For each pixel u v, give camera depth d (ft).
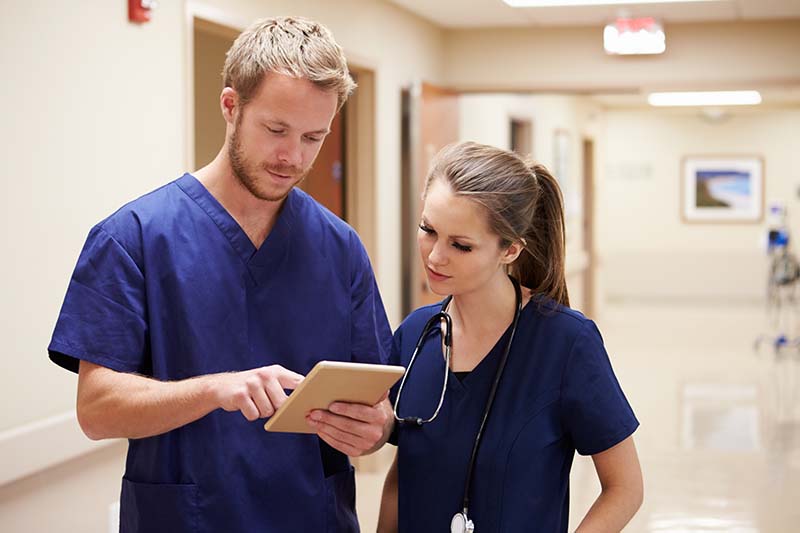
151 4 9.90
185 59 10.77
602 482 5.38
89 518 9.39
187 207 5.35
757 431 19.19
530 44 20.35
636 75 20.03
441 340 5.59
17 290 8.34
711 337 33.47
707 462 16.89
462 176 5.01
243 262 5.41
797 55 19.38
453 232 4.99
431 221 5.05
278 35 4.84
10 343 8.27
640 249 46.19
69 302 5.04
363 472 16.66
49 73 8.66
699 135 45.32
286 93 4.72
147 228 5.20
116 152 9.61
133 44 9.85
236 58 4.91
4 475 8.07
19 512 8.47
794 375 25.52
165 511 5.12
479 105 24.14
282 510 5.36
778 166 44.83
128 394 4.80
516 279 5.53
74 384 9.09
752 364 27.43
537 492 5.13
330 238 5.77
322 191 17.26
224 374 4.66
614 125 45.85
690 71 19.84
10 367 8.29
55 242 8.79
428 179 5.19
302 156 4.93
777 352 29.63
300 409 4.58
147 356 5.25
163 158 10.39
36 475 8.66
